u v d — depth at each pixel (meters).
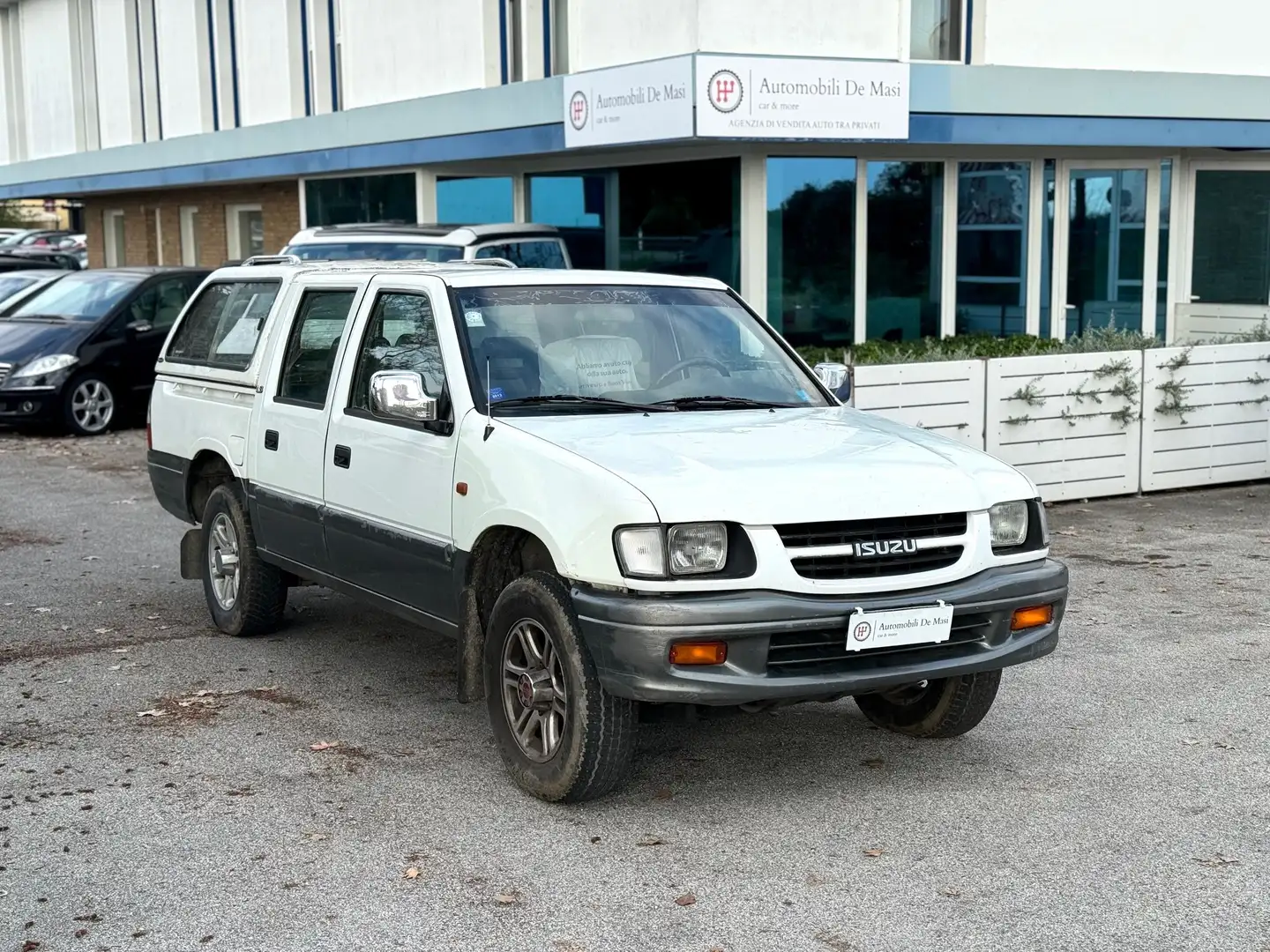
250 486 7.25
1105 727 6.16
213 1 22.08
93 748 5.89
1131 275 16.08
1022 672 6.99
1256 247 15.70
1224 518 10.83
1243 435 12.06
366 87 18.39
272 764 5.70
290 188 22.16
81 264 33.19
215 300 8.02
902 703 6.01
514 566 5.64
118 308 16.16
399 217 17.88
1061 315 15.76
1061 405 11.22
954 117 13.34
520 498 5.23
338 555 6.54
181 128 23.45
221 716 6.32
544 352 5.96
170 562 9.61
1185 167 16.14
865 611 4.91
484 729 6.15
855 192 14.25
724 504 4.87
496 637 5.40
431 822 5.10
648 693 4.77
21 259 27.64
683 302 6.54
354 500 6.32
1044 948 4.14
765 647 4.84
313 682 6.85
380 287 6.44
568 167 15.99
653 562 4.82
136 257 28.33
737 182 13.76
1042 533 5.50
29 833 4.99
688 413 5.90
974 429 10.88
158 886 4.56
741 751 5.89
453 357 5.83
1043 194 15.47
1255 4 15.55
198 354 7.98
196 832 5.00
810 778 5.56
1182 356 11.63
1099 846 4.87
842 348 13.38
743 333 6.57
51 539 10.35
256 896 4.49
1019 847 4.87
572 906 4.42
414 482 5.89
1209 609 8.16
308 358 6.91
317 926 4.29
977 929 4.25
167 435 8.14
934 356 11.74
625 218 15.27
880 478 5.14
